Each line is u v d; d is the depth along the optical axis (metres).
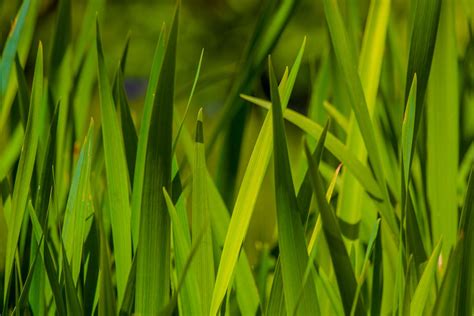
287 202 1.04
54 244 1.24
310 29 8.94
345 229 1.29
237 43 9.66
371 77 1.33
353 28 1.46
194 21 9.71
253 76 1.45
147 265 1.08
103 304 1.05
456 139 1.30
